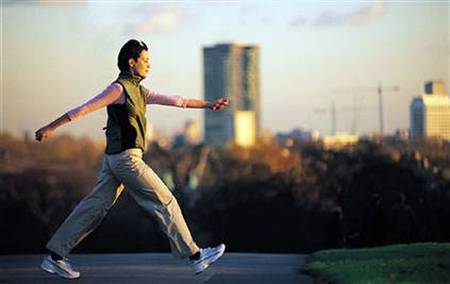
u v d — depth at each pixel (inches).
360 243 1139.9
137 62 472.7
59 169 3988.7
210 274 578.6
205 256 471.2
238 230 3572.8
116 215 2977.4
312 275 565.6
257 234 3553.2
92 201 478.6
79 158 4202.8
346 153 3905.0
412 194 3024.1
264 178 3826.3
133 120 466.9
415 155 3452.3
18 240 3014.3
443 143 3799.2
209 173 4778.5
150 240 3002.0
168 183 4675.2
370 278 500.4
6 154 3976.4
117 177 471.2
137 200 473.1
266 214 3558.1
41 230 3238.2
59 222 3400.6
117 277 558.6
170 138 5418.3
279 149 4936.0
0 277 561.6
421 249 721.0
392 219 1104.2
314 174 3732.8
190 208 3809.1
